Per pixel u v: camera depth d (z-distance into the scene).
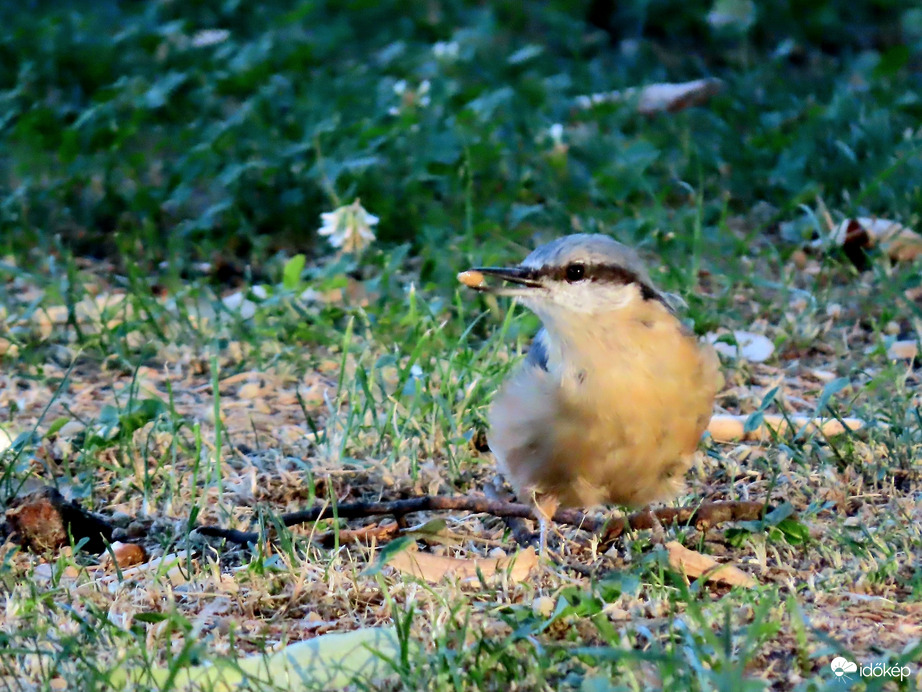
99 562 8.00
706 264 13.45
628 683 6.21
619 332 7.73
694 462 9.27
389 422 9.68
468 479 9.27
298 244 14.99
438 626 6.72
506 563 7.58
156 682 6.29
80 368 11.64
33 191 16.06
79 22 23.36
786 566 7.57
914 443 9.17
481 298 12.35
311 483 8.64
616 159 15.55
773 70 19.97
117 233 14.77
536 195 15.62
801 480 8.84
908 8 23.41
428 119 17.06
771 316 12.31
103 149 17.59
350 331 10.17
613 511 8.79
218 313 12.11
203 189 16.67
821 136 16.30
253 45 21.55
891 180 14.99
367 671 6.47
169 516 8.66
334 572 7.50
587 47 22.58
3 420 10.38
